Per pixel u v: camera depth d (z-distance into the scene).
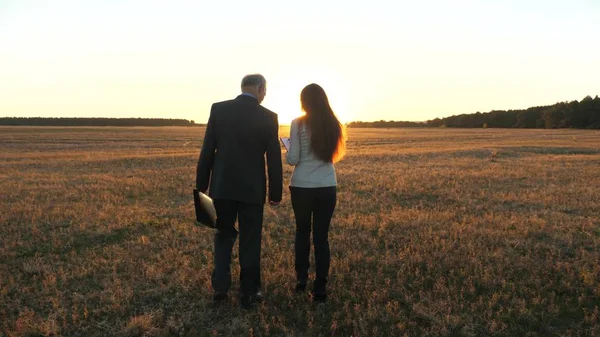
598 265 4.33
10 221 6.32
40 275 4.25
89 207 7.32
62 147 29.12
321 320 3.39
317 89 3.58
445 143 34.44
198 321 3.37
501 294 3.75
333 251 4.95
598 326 3.21
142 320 3.26
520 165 14.80
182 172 12.78
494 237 5.38
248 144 3.43
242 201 3.44
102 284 4.01
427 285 4.02
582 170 12.99
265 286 3.96
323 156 3.55
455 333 3.21
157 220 6.40
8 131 58.72
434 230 5.79
